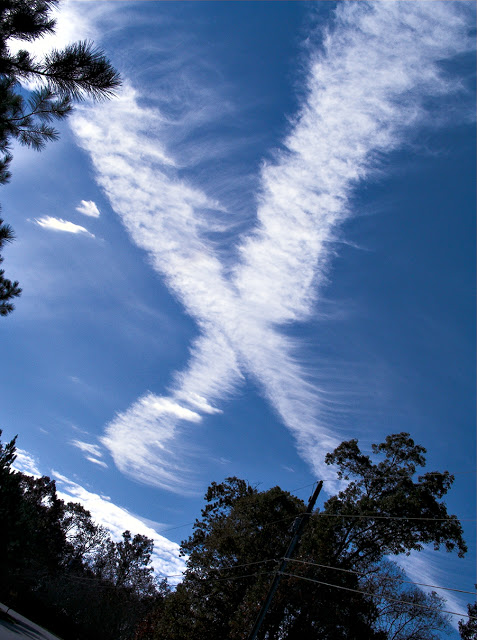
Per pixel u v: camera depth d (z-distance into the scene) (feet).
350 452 113.60
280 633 101.50
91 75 22.09
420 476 106.93
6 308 43.42
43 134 26.86
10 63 21.66
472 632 100.94
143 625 139.74
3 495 114.62
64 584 189.67
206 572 115.24
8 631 96.48
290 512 116.88
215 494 133.28
